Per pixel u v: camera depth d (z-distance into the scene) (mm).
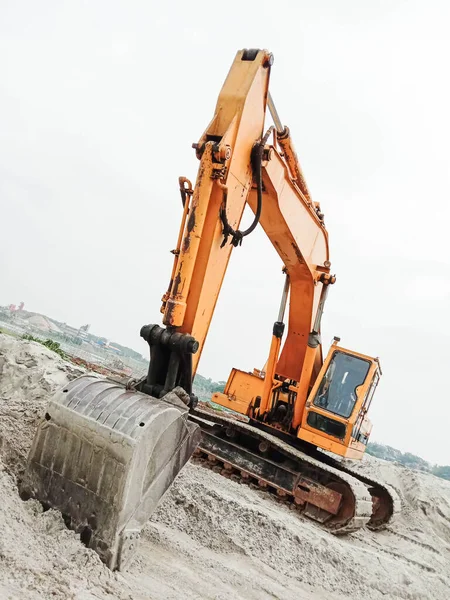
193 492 6566
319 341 9734
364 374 9438
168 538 5266
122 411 4117
